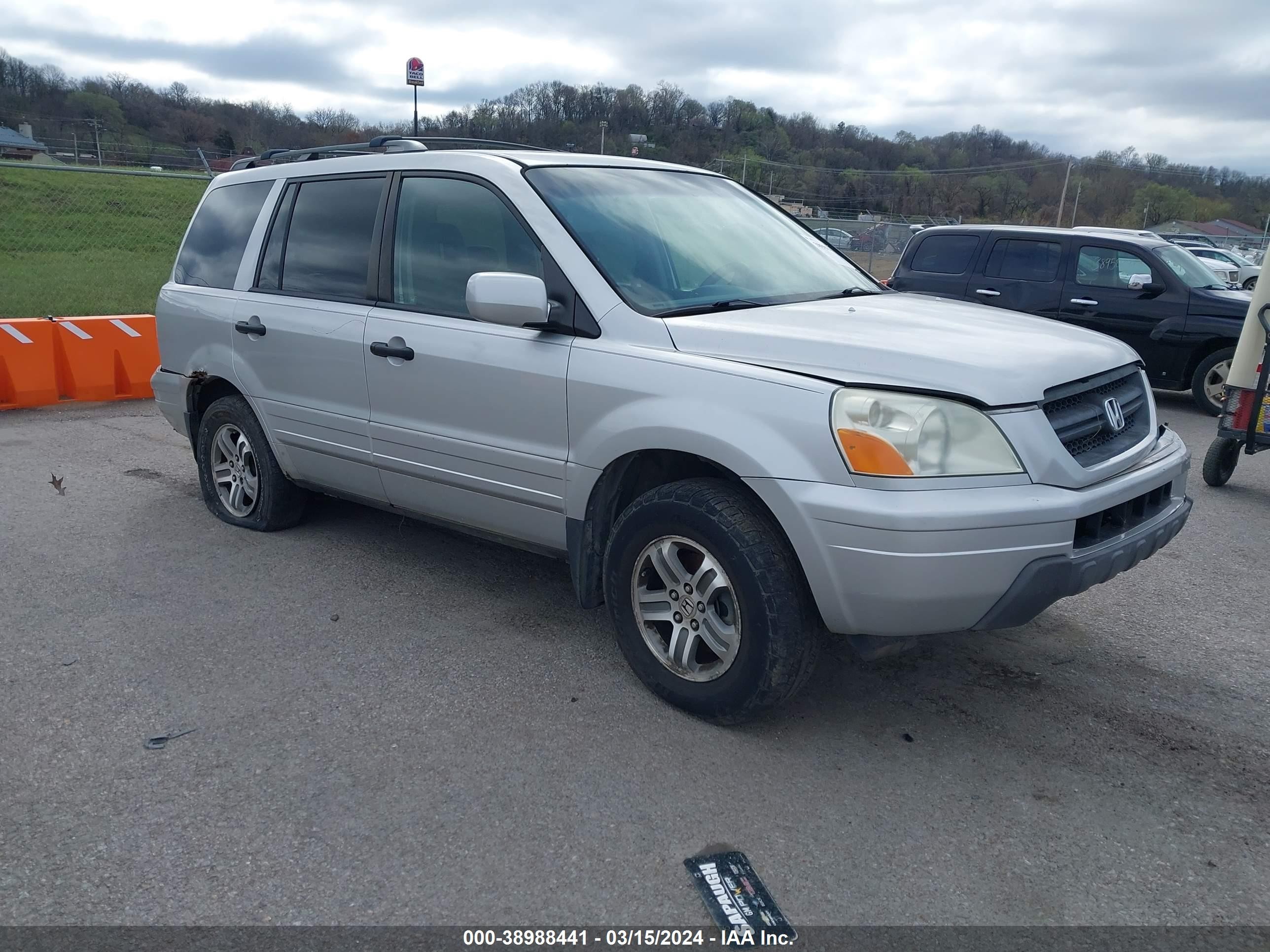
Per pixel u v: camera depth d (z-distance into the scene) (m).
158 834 2.73
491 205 3.91
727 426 3.08
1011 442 2.89
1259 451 7.32
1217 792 3.02
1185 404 10.55
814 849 2.70
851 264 4.66
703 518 3.14
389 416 4.23
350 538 5.26
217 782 2.98
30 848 2.67
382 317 4.21
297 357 4.62
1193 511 6.30
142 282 20.00
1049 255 10.55
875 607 2.90
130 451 7.26
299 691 3.58
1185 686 3.74
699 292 3.73
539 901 2.49
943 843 2.74
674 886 2.55
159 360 9.53
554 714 3.42
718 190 4.59
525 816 2.83
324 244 4.63
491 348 3.77
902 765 3.13
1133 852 2.72
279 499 5.19
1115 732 3.38
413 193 4.25
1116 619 4.42
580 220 3.75
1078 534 3.01
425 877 2.57
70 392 9.23
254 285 4.95
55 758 3.11
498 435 3.80
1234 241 61.44
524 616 4.27
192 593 4.50
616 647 3.97
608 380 3.40
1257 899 2.53
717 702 3.26
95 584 4.59
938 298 4.37
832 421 2.91
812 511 2.89
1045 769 3.13
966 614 2.90
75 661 3.80
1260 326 6.26
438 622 4.20
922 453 2.85
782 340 3.18
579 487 3.54
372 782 3.00
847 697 3.58
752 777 3.04
